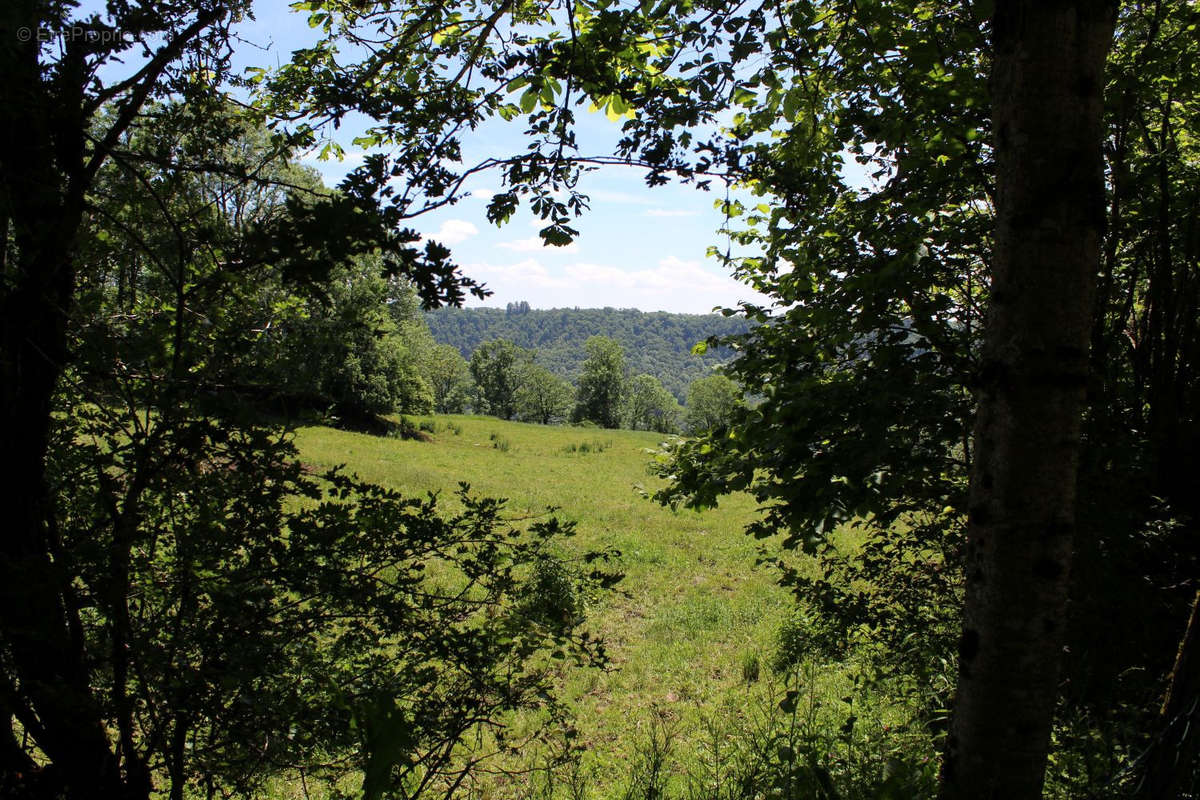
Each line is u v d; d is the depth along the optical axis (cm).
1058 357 205
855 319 427
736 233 559
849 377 434
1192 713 287
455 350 10681
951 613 517
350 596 276
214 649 249
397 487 2052
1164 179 482
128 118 253
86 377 253
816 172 446
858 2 397
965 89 408
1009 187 210
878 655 575
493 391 10750
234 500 270
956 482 489
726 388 7162
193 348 266
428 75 400
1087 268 204
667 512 2055
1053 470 208
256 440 243
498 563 332
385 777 220
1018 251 208
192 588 262
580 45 320
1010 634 213
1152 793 298
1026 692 214
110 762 270
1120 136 468
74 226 242
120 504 267
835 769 434
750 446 449
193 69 275
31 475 247
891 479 398
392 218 214
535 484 2495
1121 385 530
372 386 3741
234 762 269
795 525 436
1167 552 449
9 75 211
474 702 314
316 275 208
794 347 443
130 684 269
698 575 1408
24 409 244
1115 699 393
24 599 222
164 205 256
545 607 337
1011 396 211
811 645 621
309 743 271
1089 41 197
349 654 316
